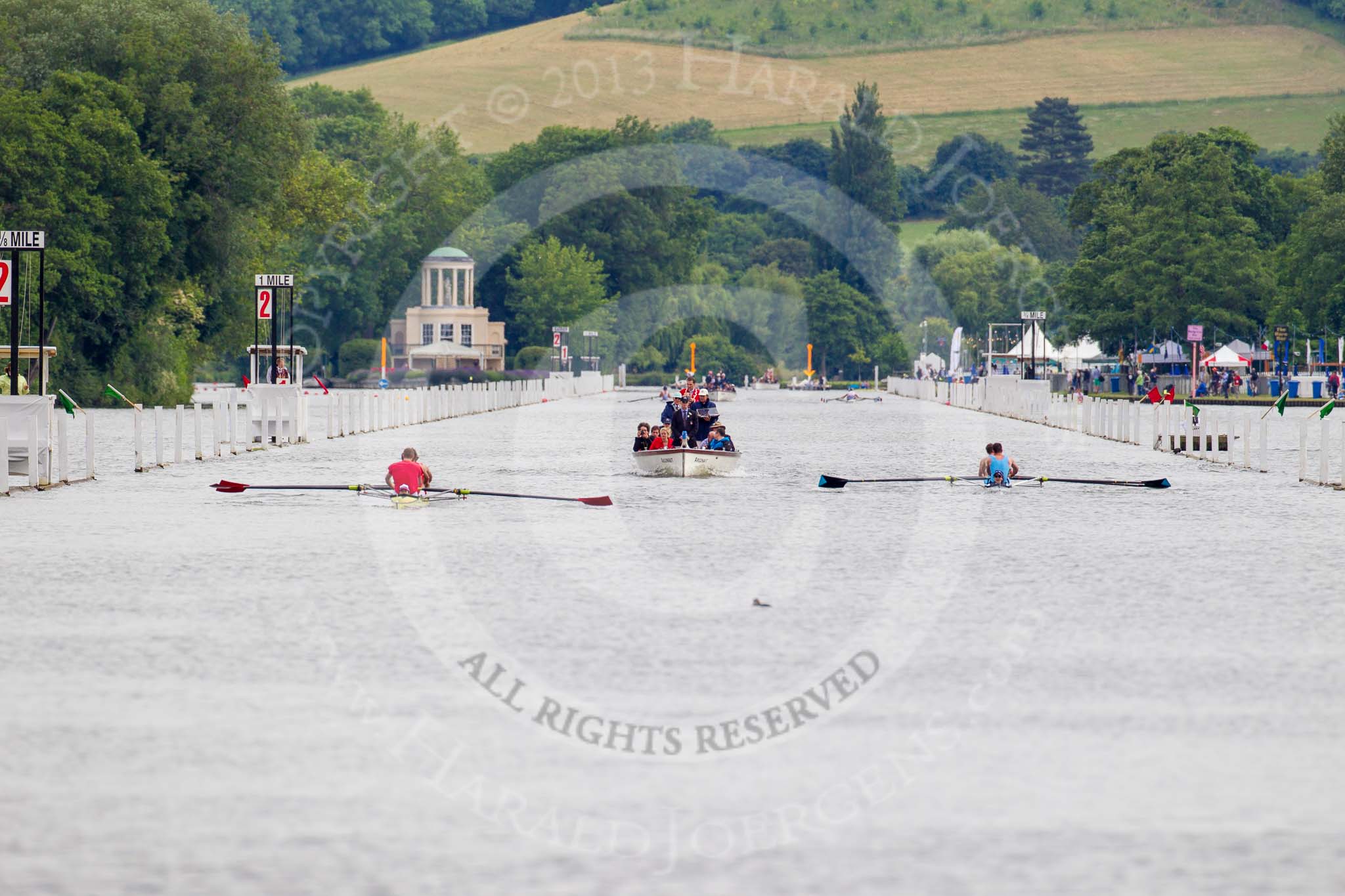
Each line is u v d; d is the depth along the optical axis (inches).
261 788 1641.2
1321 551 3614.7
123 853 1443.2
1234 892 1350.9
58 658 2274.9
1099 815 1552.7
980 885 1371.8
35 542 3737.7
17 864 1412.4
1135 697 2042.3
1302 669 2218.3
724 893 1360.7
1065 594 2942.9
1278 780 1659.7
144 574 3181.6
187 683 2116.1
